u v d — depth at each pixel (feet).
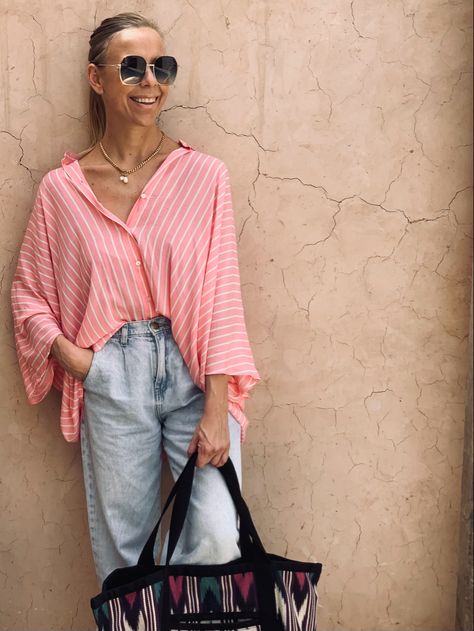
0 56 8.55
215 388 7.74
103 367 7.80
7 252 8.81
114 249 7.74
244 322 8.54
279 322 8.98
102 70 7.72
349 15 8.50
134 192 7.93
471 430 8.80
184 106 8.64
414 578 9.40
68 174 7.92
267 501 9.25
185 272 7.77
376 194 8.76
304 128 8.68
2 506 9.23
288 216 8.80
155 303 7.80
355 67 8.57
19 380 9.00
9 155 8.69
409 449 9.17
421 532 9.32
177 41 8.55
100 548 8.42
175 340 7.86
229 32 8.54
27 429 9.10
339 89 8.61
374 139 8.68
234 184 8.77
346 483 9.23
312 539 9.33
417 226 8.80
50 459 9.16
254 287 8.92
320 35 8.54
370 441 9.16
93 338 7.84
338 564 9.38
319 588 9.43
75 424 8.32
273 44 8.55
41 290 8.25
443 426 9.12
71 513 9.25
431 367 9.02
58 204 7.93
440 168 8.70
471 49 8.51
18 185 8.73
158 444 8.18
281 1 8.49
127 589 7.05
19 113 8.63
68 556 9.33
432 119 8.63
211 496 7.58
